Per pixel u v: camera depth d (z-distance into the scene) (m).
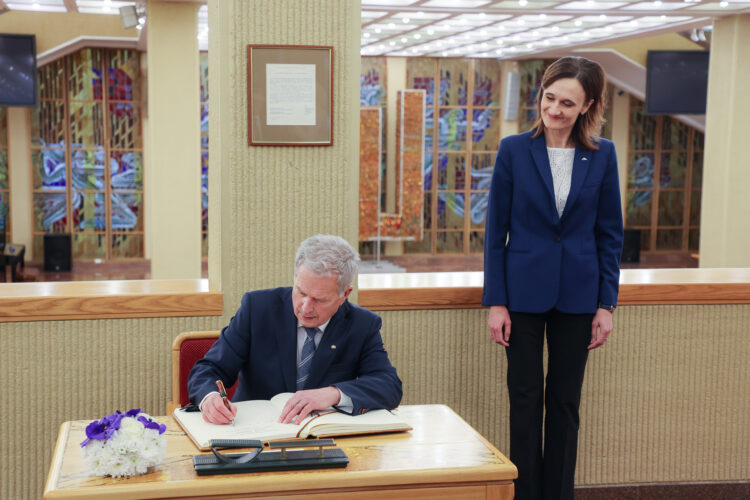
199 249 9.48
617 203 3.01
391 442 2.02
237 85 3.15
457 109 16.73
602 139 3.03
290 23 3.16
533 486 3.13
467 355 3.56
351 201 3.30
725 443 3.79
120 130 15.20
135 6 9.30
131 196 15.42
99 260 15.43
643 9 9.38
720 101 9.62
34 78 13.57
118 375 3.29
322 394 2.14
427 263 16.05
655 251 17.64
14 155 14.81
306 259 2.18
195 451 1.92
